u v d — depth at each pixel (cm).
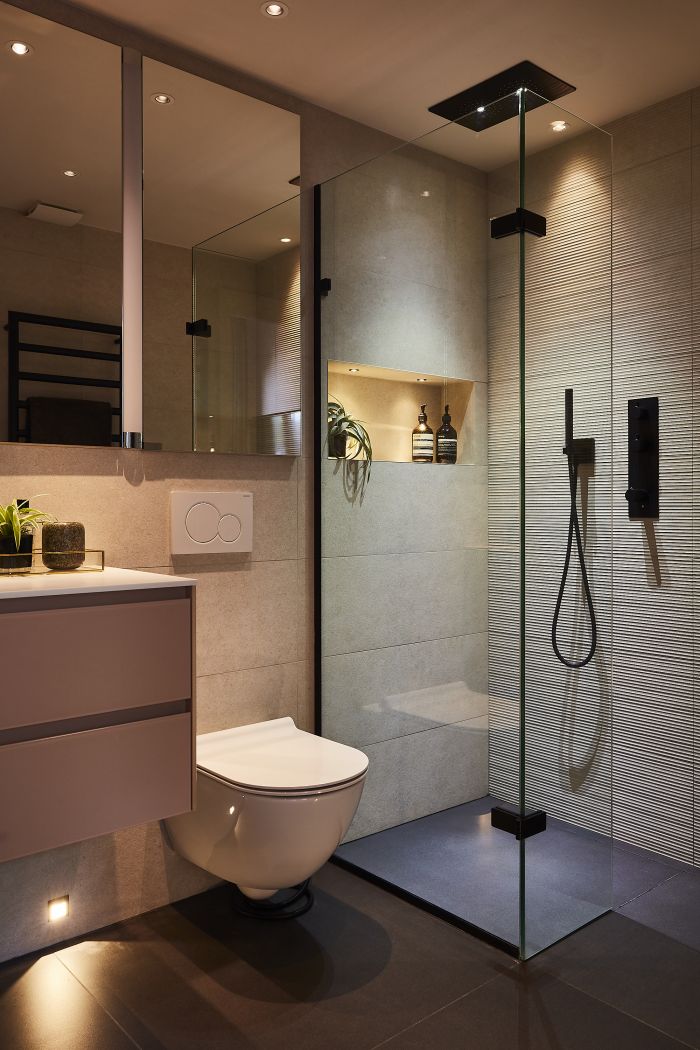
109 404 221
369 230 252
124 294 223
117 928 226
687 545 266
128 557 227
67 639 168
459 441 225
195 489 240
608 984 199
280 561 263
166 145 232
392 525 245
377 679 250
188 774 188
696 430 263
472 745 224
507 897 214
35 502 211
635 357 281
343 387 261
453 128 225
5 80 204
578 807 228
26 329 207
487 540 219
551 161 214
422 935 223
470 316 223
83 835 172
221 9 213
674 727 272
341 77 251
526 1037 179
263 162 254
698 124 260
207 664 245
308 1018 186
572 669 225
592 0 209
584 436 227
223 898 244
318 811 198
